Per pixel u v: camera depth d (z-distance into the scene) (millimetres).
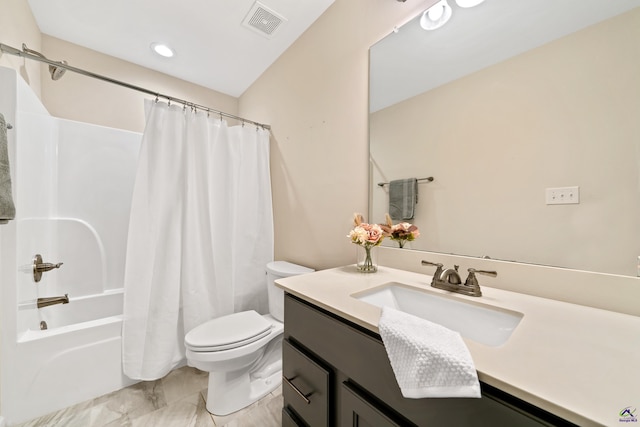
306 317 812
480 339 707
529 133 802
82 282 1780
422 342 485
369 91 1282
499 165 868
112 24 1665
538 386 372
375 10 1263
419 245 1103
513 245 839
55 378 1209
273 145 2061
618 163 656
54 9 1539
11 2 1267
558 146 747
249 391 1313
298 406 836
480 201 917
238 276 1866
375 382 579
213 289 1658
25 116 1260
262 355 1474
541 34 781
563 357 450
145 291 1422
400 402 524
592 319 613
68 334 1246
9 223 1079
